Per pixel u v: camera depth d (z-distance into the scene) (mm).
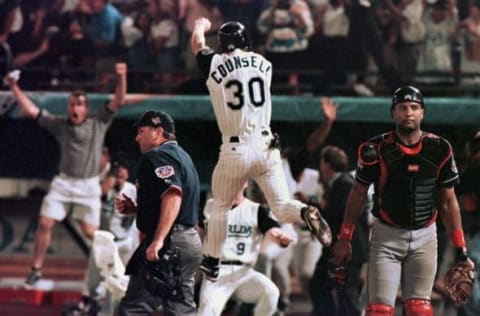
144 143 33062
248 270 37906
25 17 52875
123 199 34438
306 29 51500
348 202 31531
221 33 33625
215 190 33812
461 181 44906
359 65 51625
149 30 52531
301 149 50250
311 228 32406
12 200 51438
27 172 51750
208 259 34562
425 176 30500
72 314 45469
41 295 49656
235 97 32969
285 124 51469
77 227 50312
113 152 51500
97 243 36406
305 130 51406
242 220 37750
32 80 52188
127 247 46281
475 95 51750
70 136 47906
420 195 30578
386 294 30641
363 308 45938
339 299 42781
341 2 51656
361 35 51469
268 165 33094
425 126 51375
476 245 43781
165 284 31625
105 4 52625
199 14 52375
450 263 45375
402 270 31281
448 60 51938
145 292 31656
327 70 51469
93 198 48250
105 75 52406
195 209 32531
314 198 48125
